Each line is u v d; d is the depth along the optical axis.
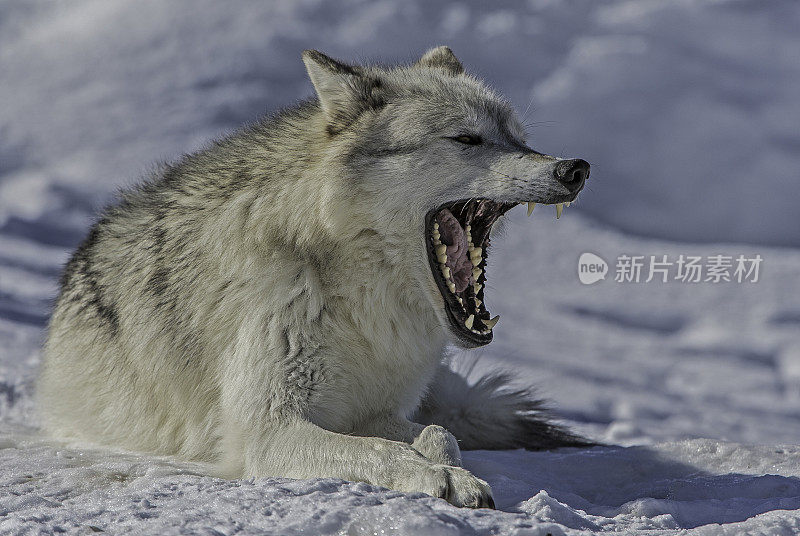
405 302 12.13
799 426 36.34
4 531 8.16
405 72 13.68
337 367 11.88
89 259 15.06
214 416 12.49
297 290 11.63
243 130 14.45
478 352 18.23
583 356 50.69
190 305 12.46
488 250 13.84
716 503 10.71
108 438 14.11
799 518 9.03
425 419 16.58
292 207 11.89
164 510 8.85
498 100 13.07
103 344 14.11
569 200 11.77
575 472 13.82
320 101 12.64
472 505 9.30
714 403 40.34
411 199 11.81
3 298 40.38
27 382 19.08
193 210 12.98
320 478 9.60
